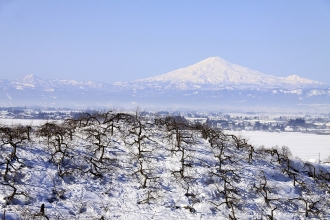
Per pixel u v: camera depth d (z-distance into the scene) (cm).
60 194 4300
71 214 4050
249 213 4550
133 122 6103
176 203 4491
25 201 4066
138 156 5166
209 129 6153
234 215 4362
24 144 5041
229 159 5438
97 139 5447
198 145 5700
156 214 4259
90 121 6234
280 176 5466
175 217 4250
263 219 4478
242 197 4784
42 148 5019
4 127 5228
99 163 4950
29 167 4562
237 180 5075
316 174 5816
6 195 4056
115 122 6044
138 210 4294
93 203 4291
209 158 5375
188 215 4322
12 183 4272
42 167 4638
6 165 4509
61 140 5112
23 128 5641
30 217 3812
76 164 4834
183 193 4647
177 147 5484
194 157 5319
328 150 12938
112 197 4453
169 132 5909
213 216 4372
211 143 5756
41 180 4434
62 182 4519
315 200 5025
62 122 6500
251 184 5034
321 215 4753
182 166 4978
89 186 4547
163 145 5538
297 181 5325
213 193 4712
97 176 4731
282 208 4756
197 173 5006
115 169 4916
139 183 4734
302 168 5916
